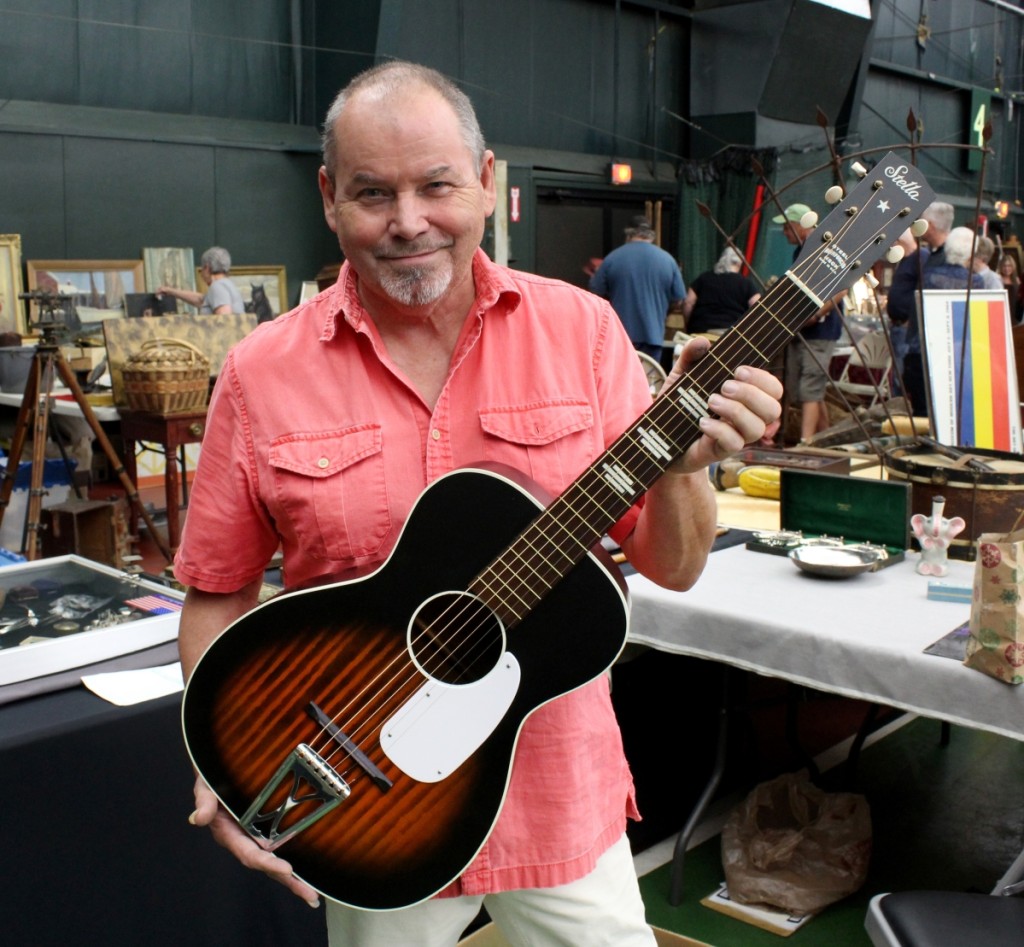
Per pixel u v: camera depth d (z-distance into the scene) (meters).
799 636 2.18
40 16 7.14
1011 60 16.08
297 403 1.46
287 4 8.45
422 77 1.34
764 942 2.49
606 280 7.57
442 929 1.48
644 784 2.91
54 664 1.92
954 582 2.45
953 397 3.25
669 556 1.43
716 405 1.27
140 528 5.52
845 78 11.87
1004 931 1.66
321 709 1.40
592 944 1.48
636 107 11.15
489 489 1.37
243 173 8.20
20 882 1.73
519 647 1.37
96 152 7.37
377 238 1.33
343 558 1.45
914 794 3.25
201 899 1.95
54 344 4.14
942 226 5.96
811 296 1.33
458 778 1.38
